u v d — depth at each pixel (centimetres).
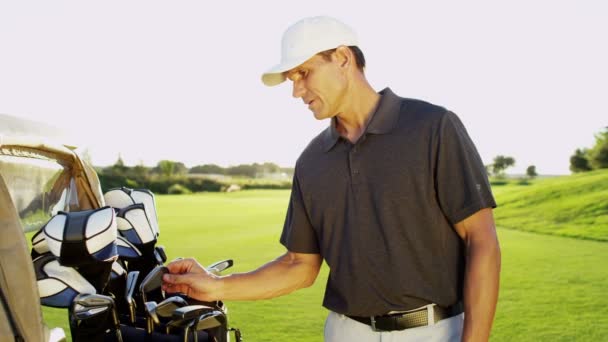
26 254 133
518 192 1998
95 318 165
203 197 3138
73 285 162
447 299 177
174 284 200
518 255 1004
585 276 802
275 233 1443
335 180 187
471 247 170
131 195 229
